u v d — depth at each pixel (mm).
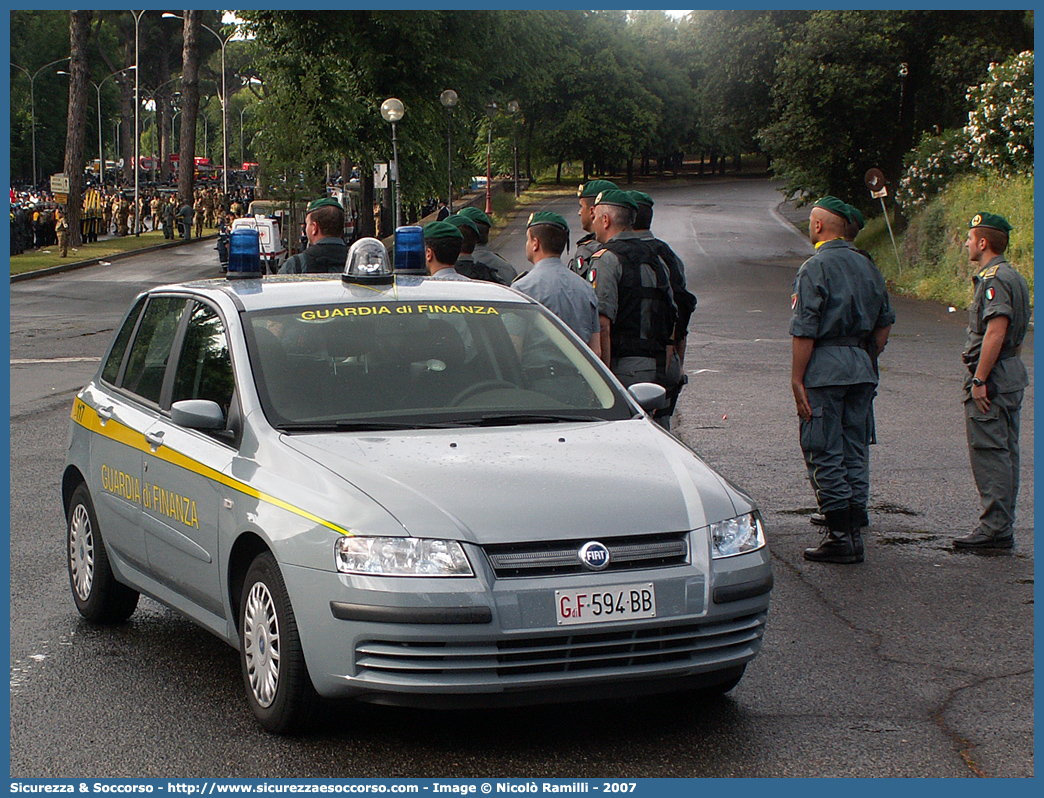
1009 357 7680
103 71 113688
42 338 21766
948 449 11125
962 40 40469
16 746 4637
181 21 110250
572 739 4691
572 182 105562
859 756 4527
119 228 59969
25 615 6492
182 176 59594
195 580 5273
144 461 5723
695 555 4516
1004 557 7578
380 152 39781
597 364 5754
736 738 4703
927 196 36750
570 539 4375
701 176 118312
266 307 5625
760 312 26125
